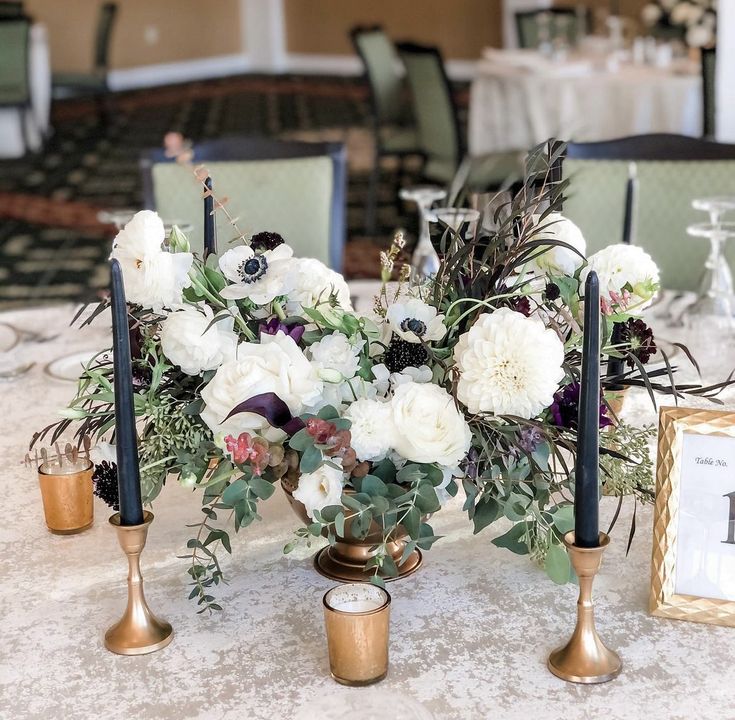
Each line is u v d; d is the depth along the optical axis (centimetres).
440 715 95
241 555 125
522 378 98
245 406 99
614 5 894
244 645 107
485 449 104
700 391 113
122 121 994
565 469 108
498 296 105
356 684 99
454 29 1172
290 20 1352
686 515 107
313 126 941
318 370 102
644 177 263
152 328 109
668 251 265
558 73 523
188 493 142
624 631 107
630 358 120
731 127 368
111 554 126
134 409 102
